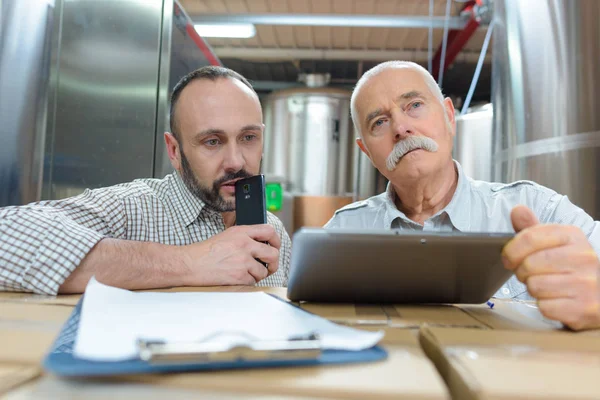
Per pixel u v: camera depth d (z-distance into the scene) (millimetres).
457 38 3164
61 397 206
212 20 3125
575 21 1465
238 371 243
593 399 215
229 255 696
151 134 1542
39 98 1455
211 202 1032
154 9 1549
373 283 490
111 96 1549
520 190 1221
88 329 284
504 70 1703
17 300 495
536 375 247
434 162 1139
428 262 454
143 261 637
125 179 1538
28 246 586
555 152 1493
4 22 1359
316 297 525
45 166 1519
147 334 282
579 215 1092
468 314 483
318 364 257
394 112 1138
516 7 1629
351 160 3697
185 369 240
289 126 3672
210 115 968
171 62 1575
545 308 403
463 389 239
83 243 600
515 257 418
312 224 3594
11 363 250
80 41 1547
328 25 3137
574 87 1463
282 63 4316
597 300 392
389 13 3176
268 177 3076
